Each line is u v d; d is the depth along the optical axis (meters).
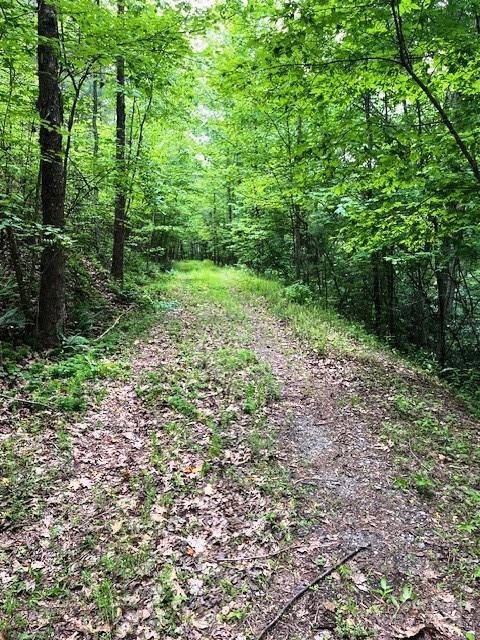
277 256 23.44
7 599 3.55
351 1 5.31
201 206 33.38
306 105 6.90
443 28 6.06
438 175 7.25
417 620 3.45
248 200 20.05
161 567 3.93
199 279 21.69
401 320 16.47
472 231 9.05
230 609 3.55
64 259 9.21
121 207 15.06
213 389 7.57
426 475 5.36
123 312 12.51
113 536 4.26
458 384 10.41
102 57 8.55
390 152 6.41
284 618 3.48
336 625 3.42
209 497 4.85
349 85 6.61
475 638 3.30
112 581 3.78
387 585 3.79
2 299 9.98
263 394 7.29
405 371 9.92
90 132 16.08
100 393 7.12
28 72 8.89
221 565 3.97
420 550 4.18
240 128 17.16
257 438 5.98
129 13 9.12
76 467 5.27
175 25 8.24
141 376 7.94
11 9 7.48
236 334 11.08
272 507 4.71
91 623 3.40
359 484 5.18
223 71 6.25
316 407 7.19
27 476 5.00
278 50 5.52
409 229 8.80
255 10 9.17
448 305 12.98
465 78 6.79
